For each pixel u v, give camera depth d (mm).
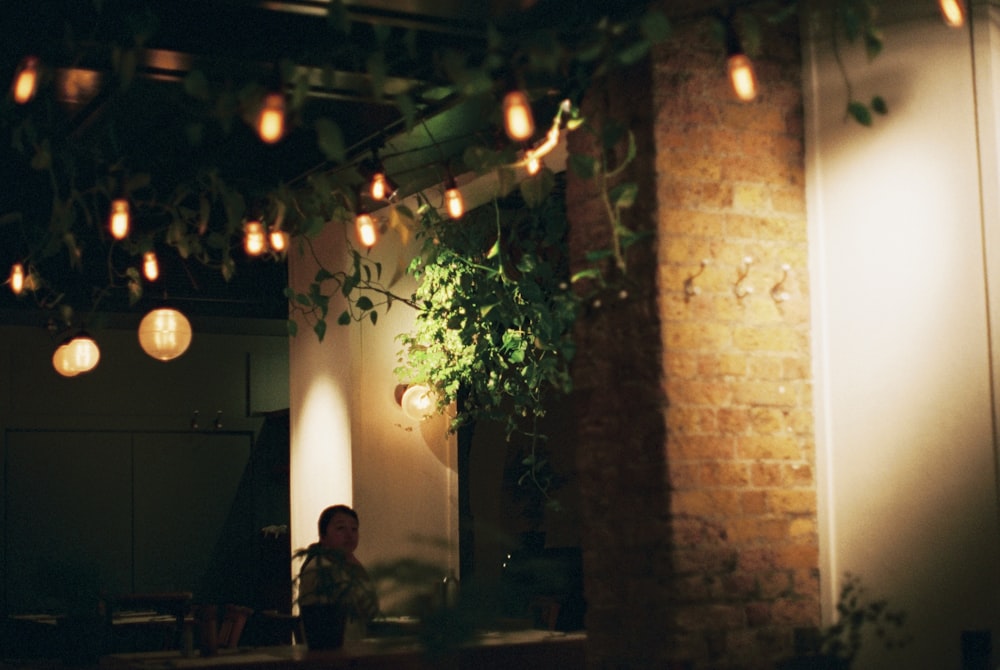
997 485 3639
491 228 6758
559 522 9188
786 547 3906
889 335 3875
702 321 3840
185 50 4367
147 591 9859
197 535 10109
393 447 7195
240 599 10195
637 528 3812
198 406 10188
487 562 8141
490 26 3309
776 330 3965
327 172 6027
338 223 7262
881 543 3855
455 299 6543
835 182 4016
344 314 5676
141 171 5980
